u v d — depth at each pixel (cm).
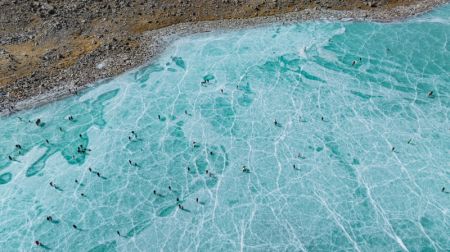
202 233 4550
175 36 7062
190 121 5744
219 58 6662
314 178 5012
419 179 4944
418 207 4678
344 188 4894
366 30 7044
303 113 5775
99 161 5291
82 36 7044
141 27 7219
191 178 5075
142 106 5959
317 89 6094
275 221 4622
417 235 4434
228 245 4434
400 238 4412
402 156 5200
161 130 5638
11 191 4994
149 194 4928
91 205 4834
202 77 6356
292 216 4656
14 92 6069
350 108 5809
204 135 5559
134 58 6650
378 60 6500
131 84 6281
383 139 5400
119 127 5691
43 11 7344
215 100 6009
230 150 5372
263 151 5341
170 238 4519
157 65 6575
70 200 4884
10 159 5328
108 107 5953
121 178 5100
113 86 6253
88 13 7394
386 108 5784
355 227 4528
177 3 7562
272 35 7038
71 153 5391
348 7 7488
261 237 4491
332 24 7188
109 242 4497
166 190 4962
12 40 6956
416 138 5397
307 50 6719
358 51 6662
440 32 6956
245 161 5238
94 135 5594
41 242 4509
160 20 7338
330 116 5719
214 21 7338
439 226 4500
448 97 5903
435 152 5228
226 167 5178
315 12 7419
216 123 5703
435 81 6141
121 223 4662
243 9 7500
